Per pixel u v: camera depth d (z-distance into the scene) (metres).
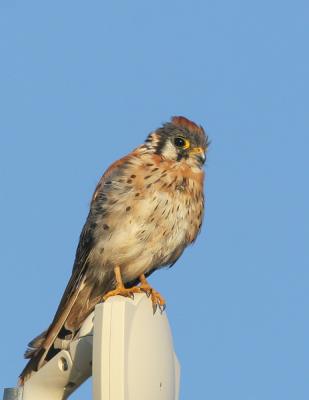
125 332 6.22
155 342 6.77
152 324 6.76
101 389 6.07
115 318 6.26
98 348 6.18
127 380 6.14
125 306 6.31
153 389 6.63
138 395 6.31
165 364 6.95
